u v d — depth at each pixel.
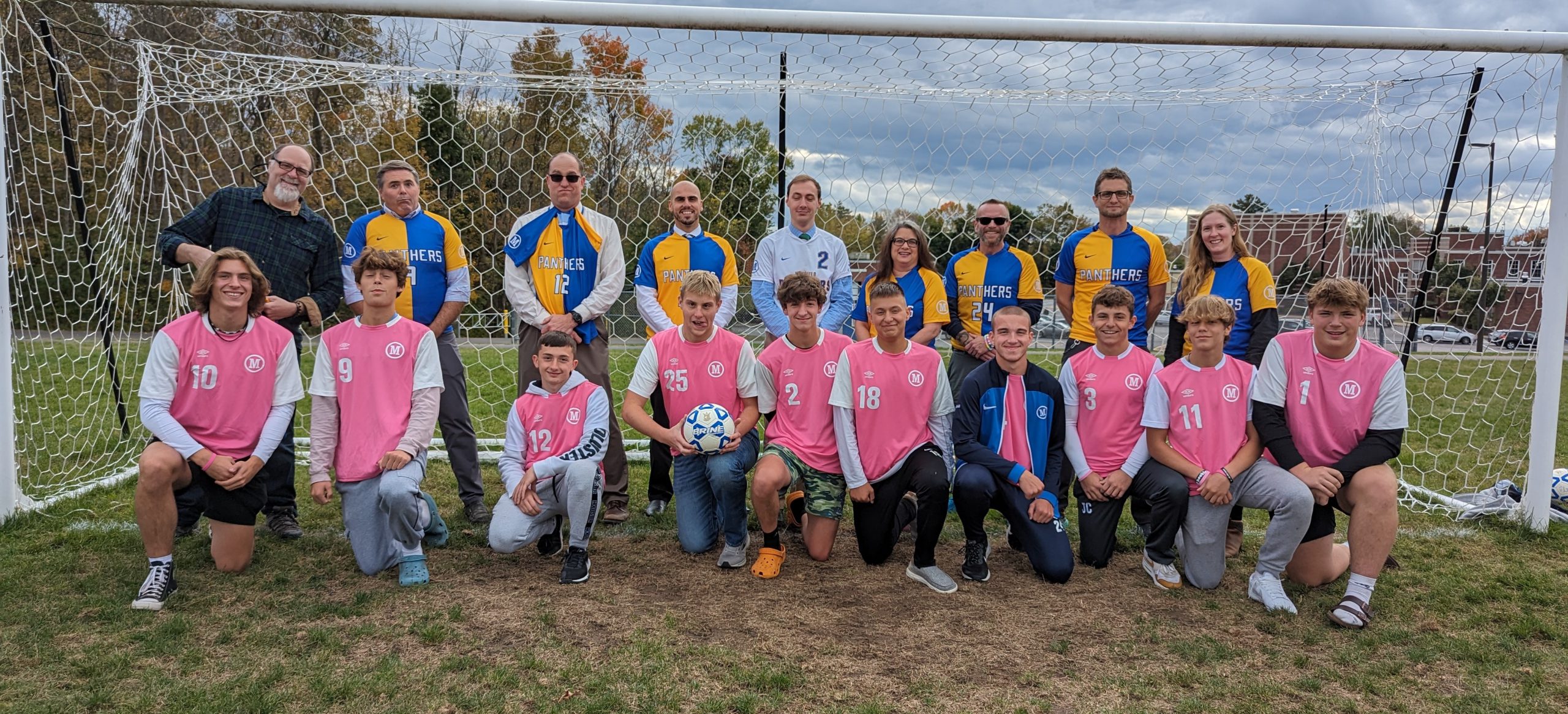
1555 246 3.71
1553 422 3.70
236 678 2.20
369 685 2.17
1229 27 3.87
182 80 4.90
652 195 6.54
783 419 3.29
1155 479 3.02
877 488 3.16
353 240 3.70
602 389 3.35
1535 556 3.39
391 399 2.99
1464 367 5.69
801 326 3.20
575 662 2.33
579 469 2.97
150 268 5.39
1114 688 2.25
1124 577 3.14
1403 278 5.38
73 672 2.21
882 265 4.00
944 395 3.19
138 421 5.75
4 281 3.48
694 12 3.73
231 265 2.77
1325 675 2.34
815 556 3.26
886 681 2.26
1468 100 4.59
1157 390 3.05
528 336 3.81
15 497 3.55
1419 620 2.75
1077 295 4.02
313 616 2.62
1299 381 2.91
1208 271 3.68
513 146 6.69
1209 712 2.12
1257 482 2.91
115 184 5.04
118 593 2.76
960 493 3.02
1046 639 2.56
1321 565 2.98
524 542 3.06
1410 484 4.73
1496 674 2.36
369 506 2.95
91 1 3.58
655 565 3.19
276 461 3.31
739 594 2.90
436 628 2.51
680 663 2.34
